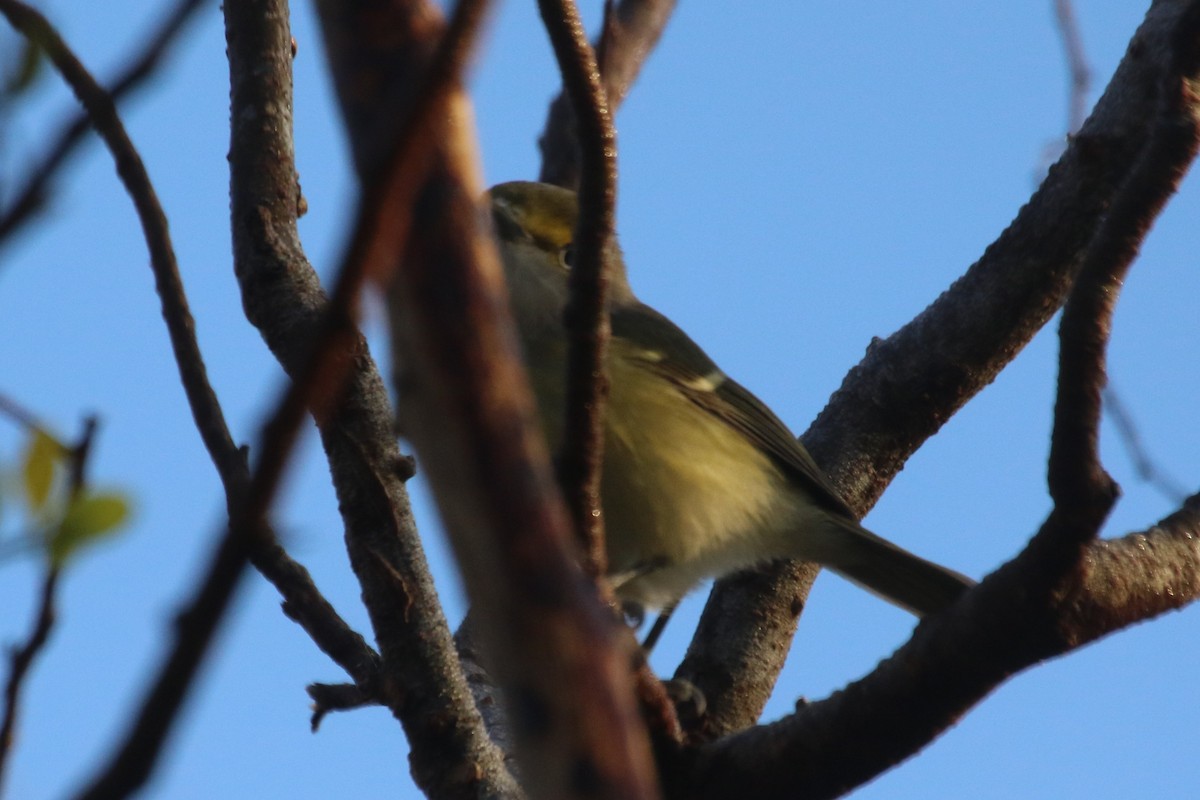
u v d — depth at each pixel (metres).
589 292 6.75
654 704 7.61
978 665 7.01
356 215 2.72
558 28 6.28
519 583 3.06
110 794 2.63
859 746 7.34
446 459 3.13
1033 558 6.82
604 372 6.95
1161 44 11.45
